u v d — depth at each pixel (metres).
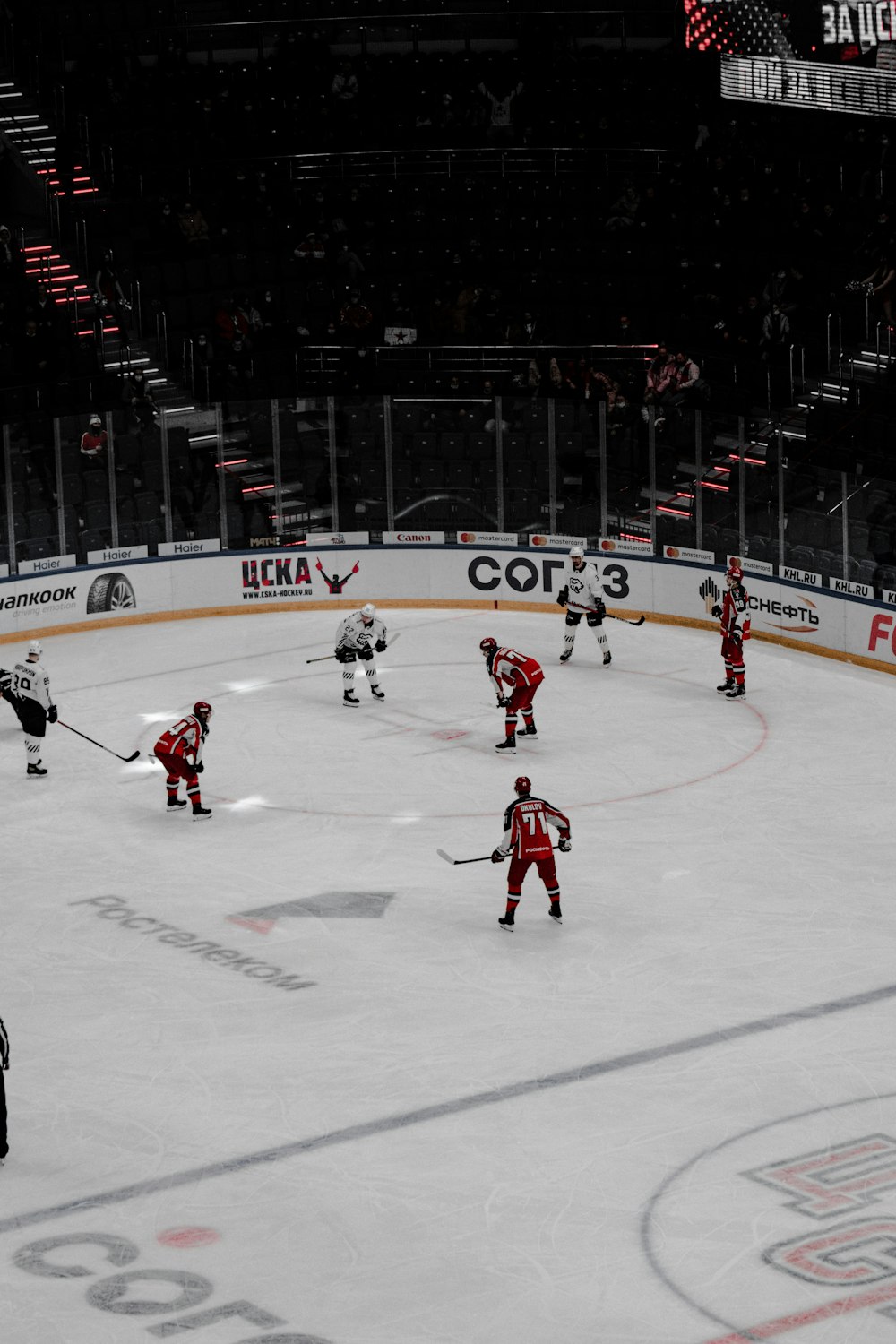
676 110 44.88
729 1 44.25
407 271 43.00
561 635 35.84
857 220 41.75
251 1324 13.54
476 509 37.72
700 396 37.12
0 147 44.66
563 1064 17.97
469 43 46.41
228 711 31.05
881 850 23.94
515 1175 15.80
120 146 44.62
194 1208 15.34
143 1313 13.71
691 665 33.53
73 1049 18.53
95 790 27.11
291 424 37.62
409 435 37.56
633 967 20.34
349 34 46.47
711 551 35.59
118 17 46.59
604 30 46.16
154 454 37.00
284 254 43.25
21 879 23.55
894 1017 18.91
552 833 24.75
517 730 29.52
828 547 33.44
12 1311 13.77
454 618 37.31
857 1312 13.58
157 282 42.09
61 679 33.25
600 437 36.34
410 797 26.45
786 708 30.69
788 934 21.22
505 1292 13.95
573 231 43.41
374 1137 16.55
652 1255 14.43
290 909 22.31
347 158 44.88
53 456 36.03
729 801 26.03
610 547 36.81
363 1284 14.09
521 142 45.09
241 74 45.72
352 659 30.98
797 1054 18.08
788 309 39.31
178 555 37.62
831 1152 16.03
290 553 38.06
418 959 20.70
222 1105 17.25
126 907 22.48
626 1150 16.20
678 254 42.22
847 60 42.62
